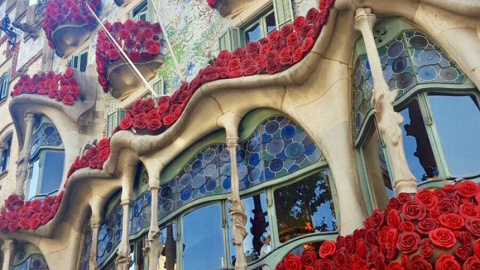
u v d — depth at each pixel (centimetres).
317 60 1018
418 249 657
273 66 1058
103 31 1608
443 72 891
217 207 1075
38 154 1731
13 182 1958
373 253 711
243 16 1411
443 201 696
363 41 975
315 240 954
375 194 930
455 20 900
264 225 1017
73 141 1688
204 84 1092
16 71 2308
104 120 1706
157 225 1084
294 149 1046
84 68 1931
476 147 838
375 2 941
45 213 1430
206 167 1119
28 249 1470
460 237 654
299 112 1052
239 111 1103
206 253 1049
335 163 972
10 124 2147
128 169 1207
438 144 842
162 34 1597
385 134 812
